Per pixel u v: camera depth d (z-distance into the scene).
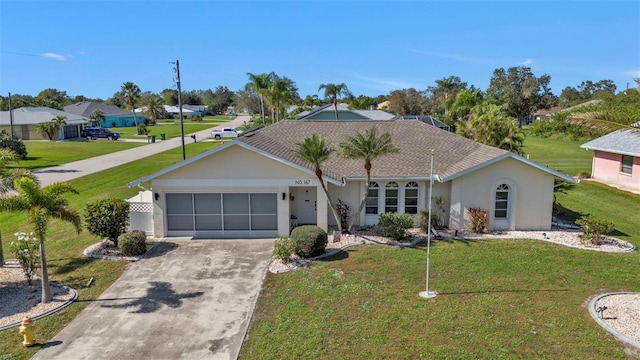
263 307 13.34
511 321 11.88
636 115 12.45
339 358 10.33
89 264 17.02
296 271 16.12
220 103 175.88
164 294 14.35
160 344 11.33
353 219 20.92
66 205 14.22
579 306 12.76
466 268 16.06
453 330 11.46
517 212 21.22
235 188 20.48
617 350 10.32
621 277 15.14
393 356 10.33
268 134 26.11
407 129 26.84
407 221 19.52
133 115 102.94
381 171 22.09
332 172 21.73
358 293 13.99
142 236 18.39
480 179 20.98
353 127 27.14
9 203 13.21
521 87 94.69
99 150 52.97
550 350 10.41
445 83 105.06
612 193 29.08
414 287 14.39
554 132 64.06
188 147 56.06
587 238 19.41
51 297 13.82
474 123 32.84
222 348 11.09
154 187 20.39
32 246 14.80
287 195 20.47
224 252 18.53
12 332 11.88
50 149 53.53
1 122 64.69
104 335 11.80
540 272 15.62
